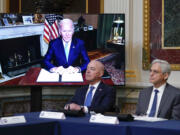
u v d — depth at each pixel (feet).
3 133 7.38
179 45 16.44
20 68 15.89
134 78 16.70
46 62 16.06
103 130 7.70
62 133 8.21
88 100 12.19
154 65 11.05
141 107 11.15
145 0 16.63
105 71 16.03
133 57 16.94
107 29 15.99
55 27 16.08
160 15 16.58
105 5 17.30
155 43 16.63
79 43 16.08
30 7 17.95
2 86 16.17
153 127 7.27
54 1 16.80
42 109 17.15
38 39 16.06
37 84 15.92
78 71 16.02
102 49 16.02
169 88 10.94
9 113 16.76
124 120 8.55
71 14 16.08
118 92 16.60
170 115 10.65
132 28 16.97
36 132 7.91
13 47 15.84
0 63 15.75
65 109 10.07
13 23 15.83
